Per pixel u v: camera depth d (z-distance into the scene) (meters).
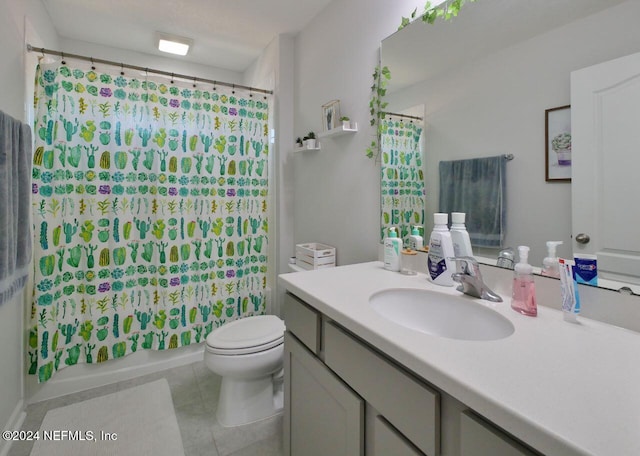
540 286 0.92
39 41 1.89
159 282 2.05
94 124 1.84
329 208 1.97
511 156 1.01
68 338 1.82
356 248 1.75
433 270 1.14
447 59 1.21
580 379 0.54
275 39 2.37
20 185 1.40
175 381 1.96
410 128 1.38
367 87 1.63
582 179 0.84
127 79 1.92
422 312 1.06
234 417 1.57
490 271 1.07
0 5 1.39
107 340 1.92
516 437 0.46
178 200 2.08
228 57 2.77
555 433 0.41
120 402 1.75
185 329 2.13
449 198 1.22
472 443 0.54
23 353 1.67
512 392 0.50
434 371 0.58
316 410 1.02
